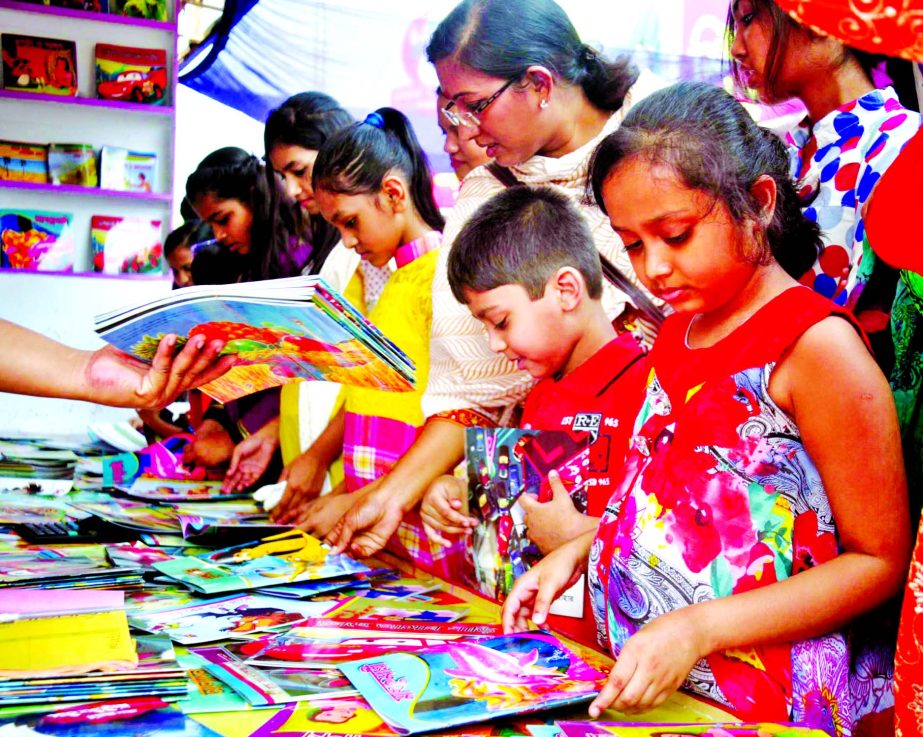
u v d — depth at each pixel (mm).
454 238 1793
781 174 1107
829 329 976
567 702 879
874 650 1128
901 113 1192
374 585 1419
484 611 1265
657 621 925
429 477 1732
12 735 794
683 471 1087
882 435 944
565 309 1428
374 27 3074
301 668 1000
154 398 1219
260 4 3381
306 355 1148
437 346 1826
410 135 1998
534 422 1479
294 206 2564
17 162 4027
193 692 927
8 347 1214
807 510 1017
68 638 993
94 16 3992
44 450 2645
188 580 1347
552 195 1461
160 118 4125
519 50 1615
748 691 1020
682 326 1169
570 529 1311
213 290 1029
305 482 2100
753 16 1271
